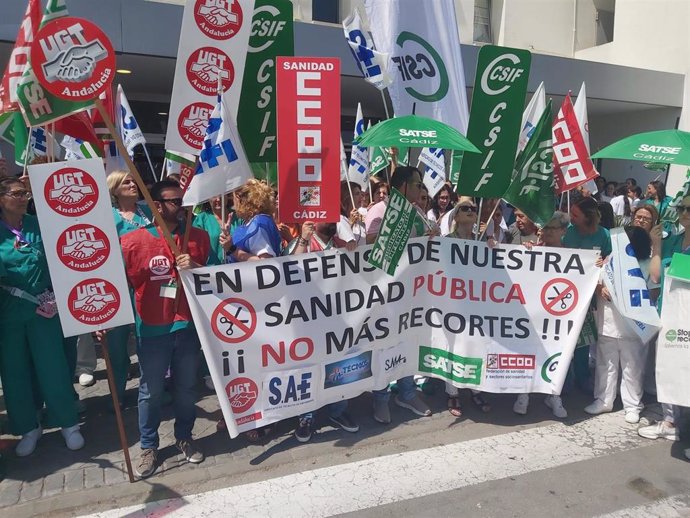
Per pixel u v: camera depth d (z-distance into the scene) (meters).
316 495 3.38
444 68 5.54
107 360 3.38
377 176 8.23
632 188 13.01
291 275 3.84
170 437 4.09
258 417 3.86
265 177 4.75
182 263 3.42
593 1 18.08
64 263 3.14
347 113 15.77
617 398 4.88
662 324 3.85
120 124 6.19
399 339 4.36
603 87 14.49
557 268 4.31
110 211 3.21
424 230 4.41
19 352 3.68
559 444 4.04
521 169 4.29
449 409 4.58
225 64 3.67
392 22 5.45
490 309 4.36
